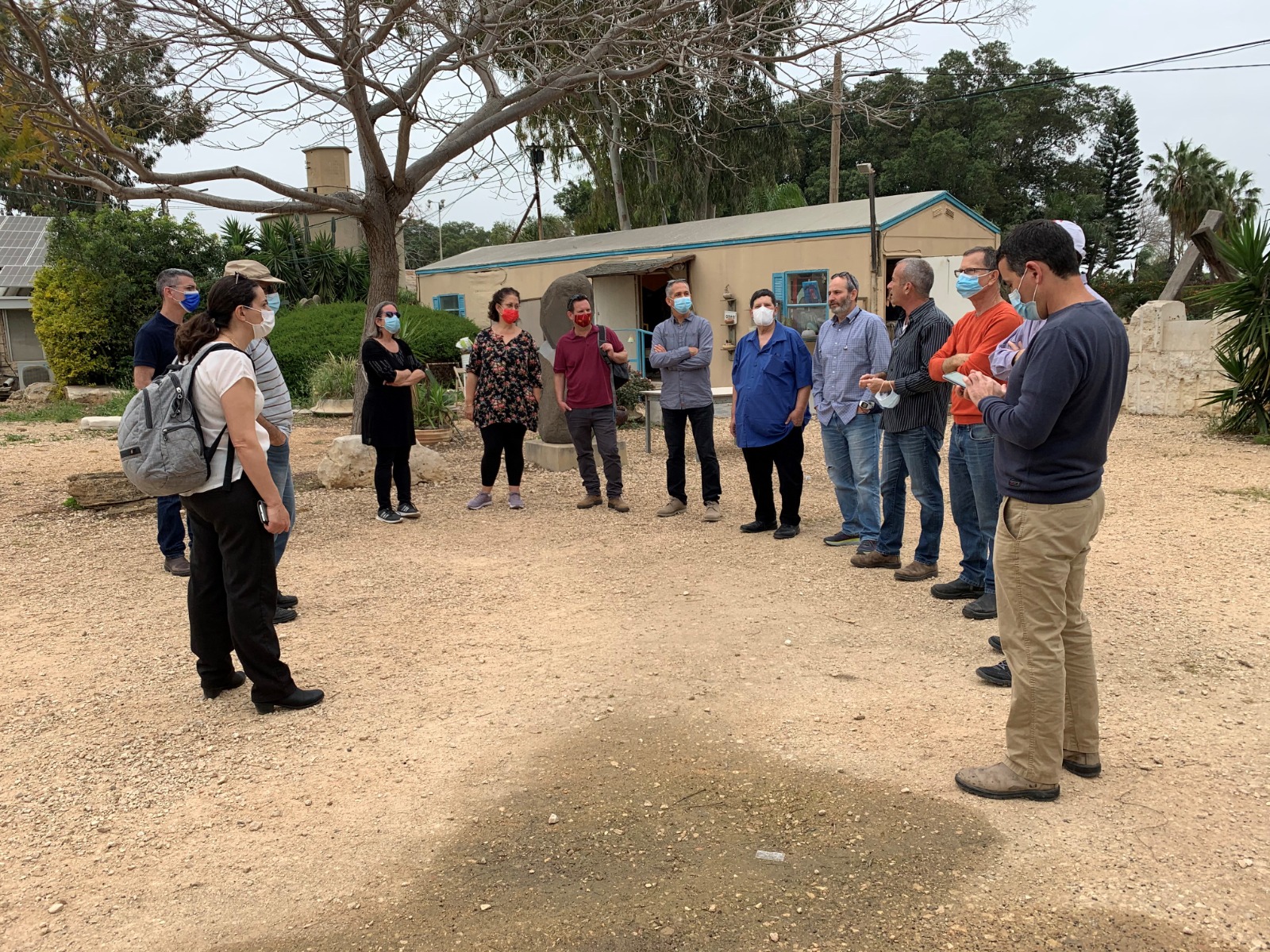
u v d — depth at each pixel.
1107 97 46.62
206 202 8.48
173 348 5.85
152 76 8.52
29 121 7.14
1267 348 10.17
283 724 3.94
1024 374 2.89
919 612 5.08
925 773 3.31
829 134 37.59
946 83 39.03
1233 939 2.38
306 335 18.05
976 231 19.64
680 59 8.77
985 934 2.45
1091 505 2.95
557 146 15.38
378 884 2.80
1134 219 52.75
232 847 3.03
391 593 5.77
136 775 3.52
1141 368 12.74
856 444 6.10
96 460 11.02
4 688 4.39
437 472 9.22
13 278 22.50
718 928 2.52
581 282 9.94
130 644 4.95
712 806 3.16
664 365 7.29
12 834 3.13
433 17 7.92
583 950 2.46
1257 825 2.89
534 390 7.91
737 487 8.78
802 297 18.45
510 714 3.98
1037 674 3.02
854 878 2.71
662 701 4.05
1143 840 2.84
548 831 3.05
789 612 5.18
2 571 6.39
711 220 22.06
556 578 6.00
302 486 9.10
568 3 9.04
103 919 2.67
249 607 3.90
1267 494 7.57
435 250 41.31
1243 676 4.09
